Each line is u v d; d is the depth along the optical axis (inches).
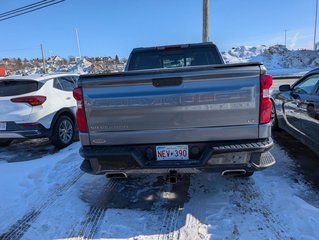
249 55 1911.9
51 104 246.7
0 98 234.4
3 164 218.8
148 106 123.0
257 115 120.4
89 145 130.5
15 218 142.6
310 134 183.9
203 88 119.7
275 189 155.3
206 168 125.3
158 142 126.1
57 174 193.5
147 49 199.0
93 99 125.6
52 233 129.1
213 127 122.3
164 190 163.0
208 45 196.4
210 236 120.1
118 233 126.0
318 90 181.5
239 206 140.9
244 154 122.8
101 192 165.2
